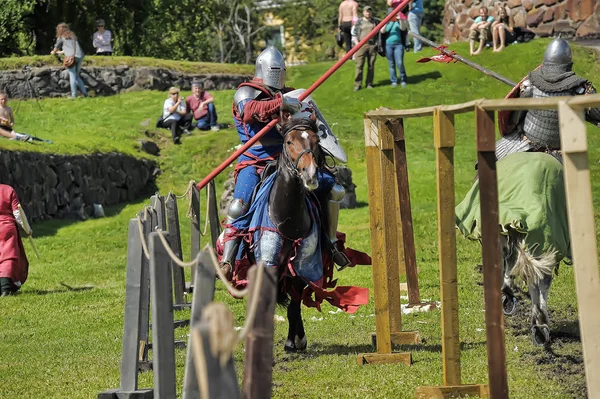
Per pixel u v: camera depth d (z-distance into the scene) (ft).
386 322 36.11
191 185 46.24
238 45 214.28
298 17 214.28
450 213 29.22
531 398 29.01
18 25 156.46
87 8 166.61
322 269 36.83
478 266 57.72
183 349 41.32
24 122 112.37
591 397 20.11
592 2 125.08
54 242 79.97
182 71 136.05
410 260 45.80
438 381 31.89
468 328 41.32
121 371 30.58
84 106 122.62
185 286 56.13
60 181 90.27
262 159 37.65
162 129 110.83
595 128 98.02
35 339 46.55
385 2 184.85
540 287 34.83
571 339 37.47
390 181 36.47
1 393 34.73
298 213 34.94
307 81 123.65
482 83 113.19
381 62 126.41
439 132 28.81
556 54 36.94
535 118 37.06
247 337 19.31
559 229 33.53
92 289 61.11
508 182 34.32
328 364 36.24
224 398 20.52
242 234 36.76
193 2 186.50
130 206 95.20
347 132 104.42
